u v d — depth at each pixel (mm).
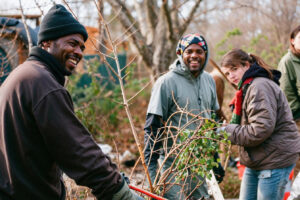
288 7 10305
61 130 1614
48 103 1604
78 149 1645
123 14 6367
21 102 1615
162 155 2891
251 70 2689
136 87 10945
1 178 1656
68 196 2711
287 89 3857
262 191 2758
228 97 6355
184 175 2424
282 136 2672
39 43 1831
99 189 1702
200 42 2854
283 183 2703
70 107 1705
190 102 2867
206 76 3139
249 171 2928
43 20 1799
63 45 1791
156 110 2752
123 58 11680
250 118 2633
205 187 2906
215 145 2430
